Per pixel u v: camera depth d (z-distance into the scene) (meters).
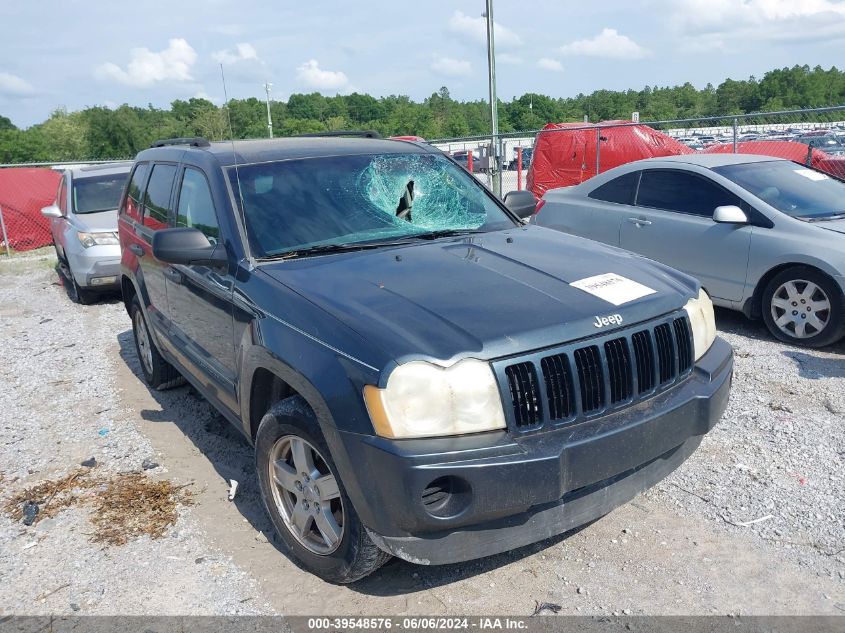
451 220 4.38
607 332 3.04
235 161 4.27
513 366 2.82
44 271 13.38
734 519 3.72
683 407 3.16
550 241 4.09
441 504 2.76
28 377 6.76
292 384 3.13
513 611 3.08
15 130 92.75
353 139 4.93
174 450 4.88
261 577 3.40
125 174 11.04
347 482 2.86
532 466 2.72
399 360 2.73
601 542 3.57
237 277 3.74
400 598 3.20
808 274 6.36
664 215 7.52
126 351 7.49
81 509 4.14
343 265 3.58
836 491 3.94
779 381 5.62
